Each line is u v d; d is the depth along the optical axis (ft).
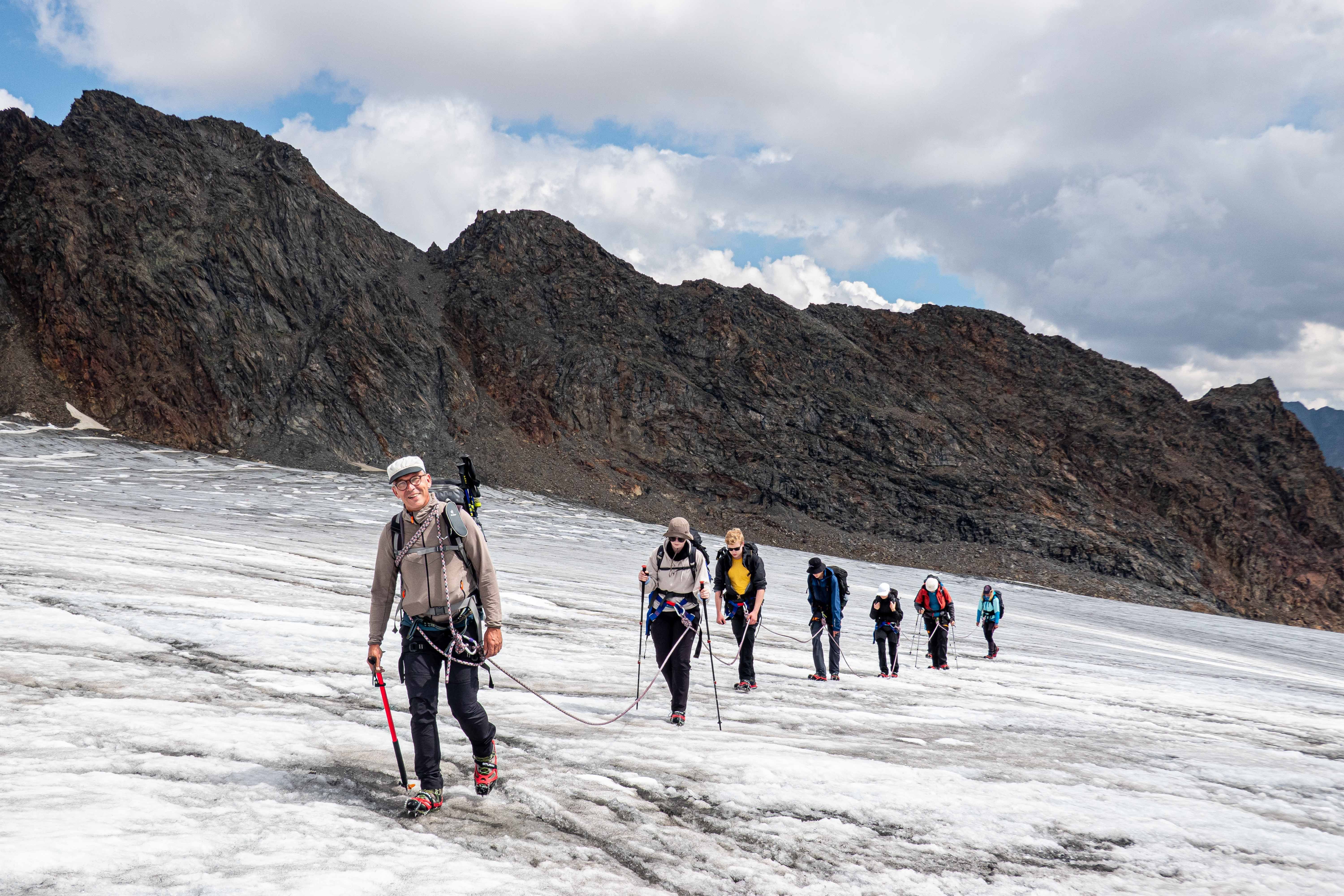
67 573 38.32
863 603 106.63
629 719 22.38
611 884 10.69
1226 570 293.23
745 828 13.65
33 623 25.63
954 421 336.49
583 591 71.97
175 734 15.19
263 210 313.32
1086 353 379.55
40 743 13.75
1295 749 31.73
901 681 39.60
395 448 265.54
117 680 19.61
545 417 301.84
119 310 258.78
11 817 10.04
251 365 262.88
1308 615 276.82
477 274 361.92
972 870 12.94
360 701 20.68
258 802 12.01
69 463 196.03
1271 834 16.80
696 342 346.74
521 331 339.36
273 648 26.99
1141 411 350.02
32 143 293.64
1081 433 338.75
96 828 10.03
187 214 291.58
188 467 213.05
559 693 25.44
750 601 30.68
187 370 255.70
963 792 17.39
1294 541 302.25
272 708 18.67
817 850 13.05
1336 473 325.83
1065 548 279.08
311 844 10.60
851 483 299.79
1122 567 275.59
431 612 13.02
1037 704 37.11
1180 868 14.01
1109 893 12.51
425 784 12.57
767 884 11.44
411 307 321.73
